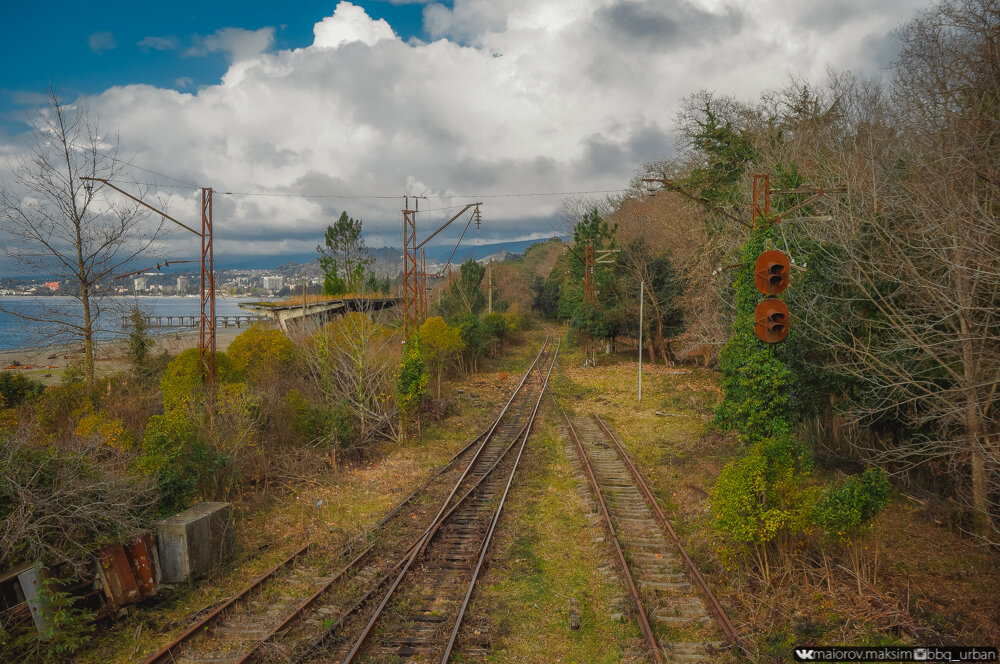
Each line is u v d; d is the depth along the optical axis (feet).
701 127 97.14
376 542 36.88
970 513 37.09
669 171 135.33
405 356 67.36
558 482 51.24
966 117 37.06
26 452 29.53
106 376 71.56
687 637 26.12
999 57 37.86
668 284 123.34
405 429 66.23
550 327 254.06
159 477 34.68
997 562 32.78
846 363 42.37
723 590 30.04
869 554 33.45
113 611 27.78
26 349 66.69
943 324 38.06
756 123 96.12
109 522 29.73
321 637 25.55
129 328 71.31
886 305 39.68
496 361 148.97
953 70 41.09
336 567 33.78
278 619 27.78
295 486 49.39
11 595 25.29
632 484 49.96
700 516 40.88
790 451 31.04
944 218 35.01
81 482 29.68
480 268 196.44
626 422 76.95
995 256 30.83
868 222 42.47
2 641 23.38
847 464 47.19
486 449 63.82
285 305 115.44
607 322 132.77
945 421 36.81
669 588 30.68
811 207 51.16
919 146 44.73
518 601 29.96
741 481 29.55
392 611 28.32
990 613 27.66
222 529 34.27
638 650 24.98
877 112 62.39
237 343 74.54
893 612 26.89
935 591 30.01
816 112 86.02
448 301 176.35
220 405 51.52
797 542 30.45
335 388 67.41
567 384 110.52
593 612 29.07
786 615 26.99
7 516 26.76
